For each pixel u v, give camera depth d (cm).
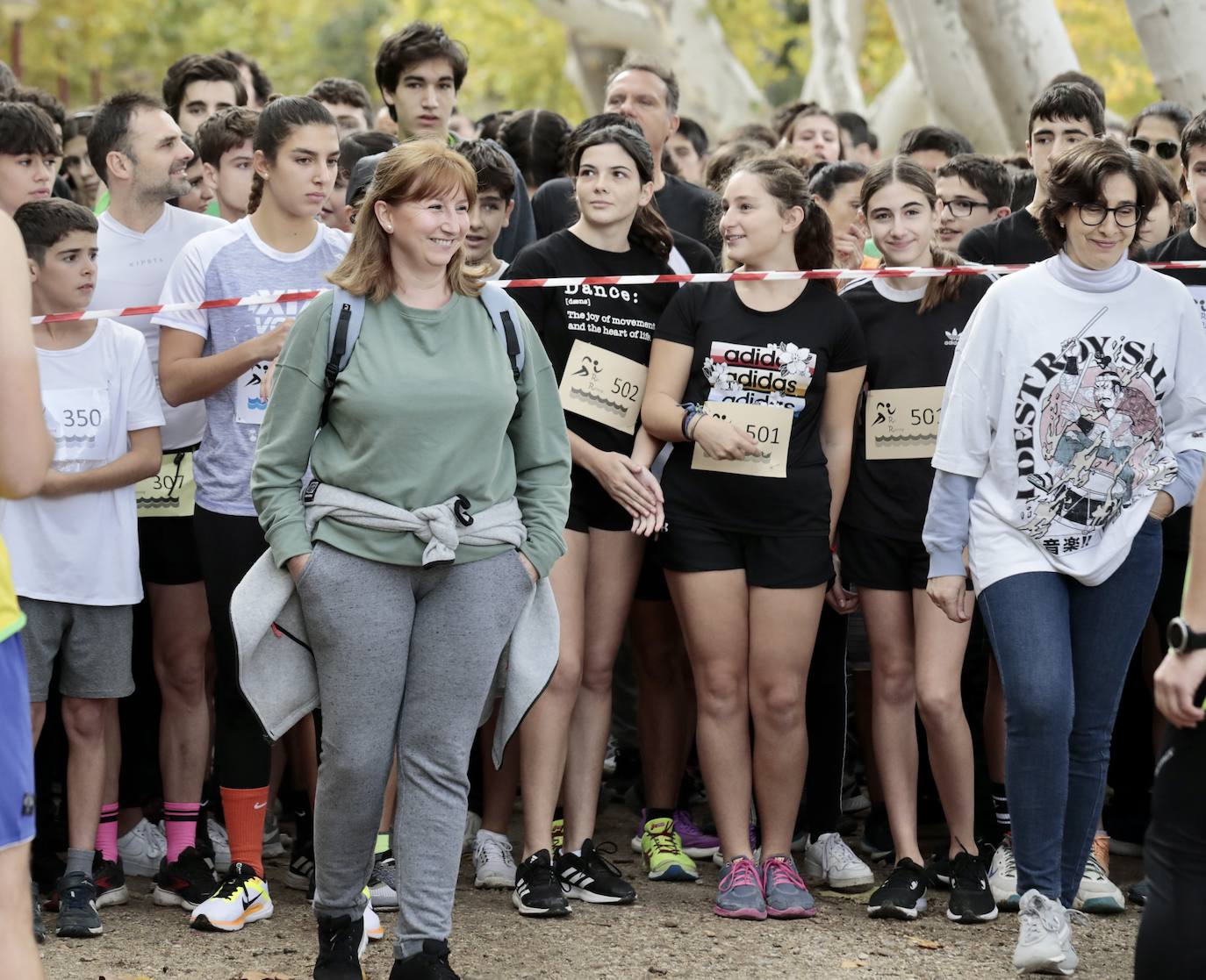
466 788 830
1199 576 646
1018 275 920
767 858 1029
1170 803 650
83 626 972
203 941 938
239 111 1242
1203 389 912
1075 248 906
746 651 1031
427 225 813
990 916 999
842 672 1095
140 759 1105
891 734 1052
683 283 1046
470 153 1143
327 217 1270
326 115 1002
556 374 1060
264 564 834
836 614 1095
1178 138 1471
